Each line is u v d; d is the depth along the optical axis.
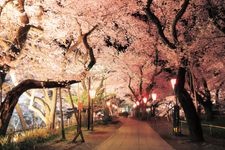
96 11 21.75
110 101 60.78
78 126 21.00
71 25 21.69
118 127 38.19
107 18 23.30
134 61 41.88
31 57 19.84
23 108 49.06
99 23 22.27
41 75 19.70
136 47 35.28
